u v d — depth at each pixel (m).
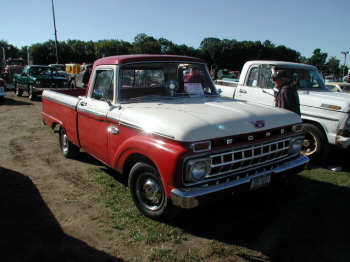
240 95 7.23
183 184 2.98
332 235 3.38
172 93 4.32
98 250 3.05
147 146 3.25
